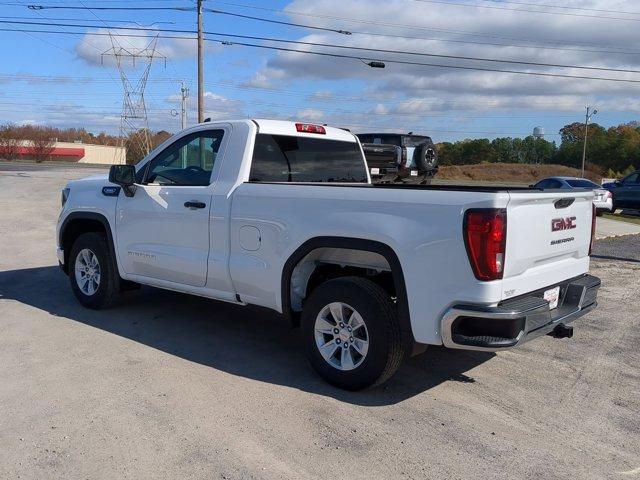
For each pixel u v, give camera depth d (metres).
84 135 120.94
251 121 5.61
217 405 4.36
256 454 3.67
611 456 3.77
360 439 3.90
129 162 57.94
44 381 4.73
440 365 5.36
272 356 5.46
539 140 95.69
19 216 15.88
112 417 4.12
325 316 4.77
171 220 5.82
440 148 99.75
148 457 3.61
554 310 4.72
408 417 4.25
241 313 6.87
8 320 6.42
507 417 4.30
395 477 3.46
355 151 6.67
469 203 4.03
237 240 5.29
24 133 86.81
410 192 4.32
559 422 4.24
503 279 4.04
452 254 4.07
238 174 5.43
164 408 4.28
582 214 5.02
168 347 5.63
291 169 5.87
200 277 5.62
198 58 32.06
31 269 9.31
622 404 4.59
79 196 6.87
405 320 4.33
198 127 5.88
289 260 4.91
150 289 7.95
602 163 89.06
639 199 25.08
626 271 11.02
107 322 6.41
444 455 3.72
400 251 4.27
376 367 4.46
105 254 6.59
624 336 6.49
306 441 3.85
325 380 4.78
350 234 4.52
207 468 3.50
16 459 3.57
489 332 4.02
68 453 3.64
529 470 3.57
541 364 5.47
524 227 4.18
